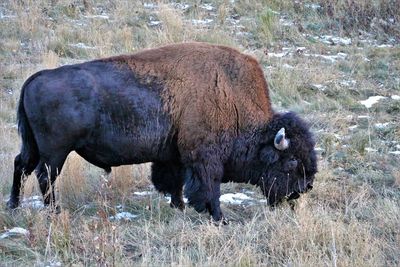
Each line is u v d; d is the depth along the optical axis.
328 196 27.95
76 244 21.89
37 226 22.92
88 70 25.34
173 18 50.84
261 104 26.56
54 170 25.42
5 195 27.91
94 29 49.94
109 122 25.30
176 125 25.80
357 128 36.31
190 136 25.59
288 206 26.48
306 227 22.77
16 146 32.66
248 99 26.31
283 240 22.38
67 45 47.56
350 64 45.75
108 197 27.03
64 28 49.75
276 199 26.53
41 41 47.88
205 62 25.95
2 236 23.25
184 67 25.80
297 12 55.81
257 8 56.03
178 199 27.25
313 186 28.48
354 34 52.34
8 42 47.47
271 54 47.66
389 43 51.19
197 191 25.66
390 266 21.08
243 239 22.66
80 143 25.34
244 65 26.44
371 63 46.28
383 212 25.06
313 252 21.30
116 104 25.22
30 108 25.19
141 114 25.47
